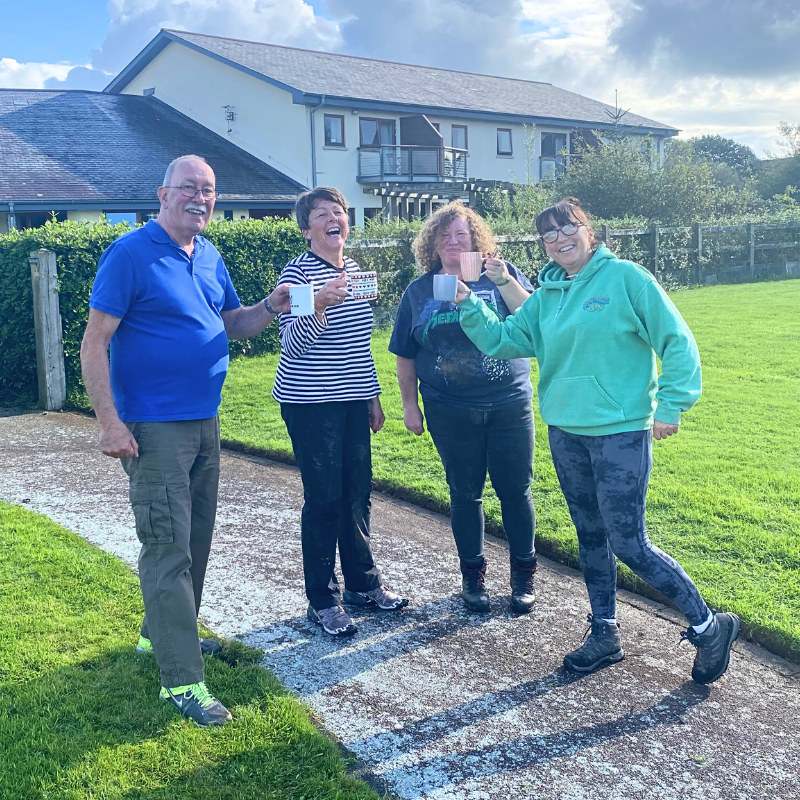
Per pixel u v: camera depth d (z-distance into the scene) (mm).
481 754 2773
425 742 2842
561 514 4910
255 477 6039
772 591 3824
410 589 4121
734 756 2758
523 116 31812
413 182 28047
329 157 27109
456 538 3902
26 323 8758
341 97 26484
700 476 5512
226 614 3826
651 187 22391
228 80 28203
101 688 3043
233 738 2768
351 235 15328
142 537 2947
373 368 3764
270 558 4496
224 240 11188
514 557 3871
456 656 3445
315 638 3600
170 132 27641
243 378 9430
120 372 2967
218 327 3156
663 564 3109
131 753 2670
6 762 2592
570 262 3205
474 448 3754
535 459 6035
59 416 8273
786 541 4340
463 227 3715
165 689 2951
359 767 2695
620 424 3104
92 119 26609
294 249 11961
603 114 36656
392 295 13672
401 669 3338
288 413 3607
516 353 3434
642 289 3045
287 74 27750
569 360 3180
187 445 3012
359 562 3877
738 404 7574
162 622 2900
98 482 5852
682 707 3059
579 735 2883
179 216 3021
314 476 3588
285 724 2850
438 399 3746
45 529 4746
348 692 3162
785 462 5785
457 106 30062
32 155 22641
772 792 2572
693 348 3031
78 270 8758
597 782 2627
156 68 30609
